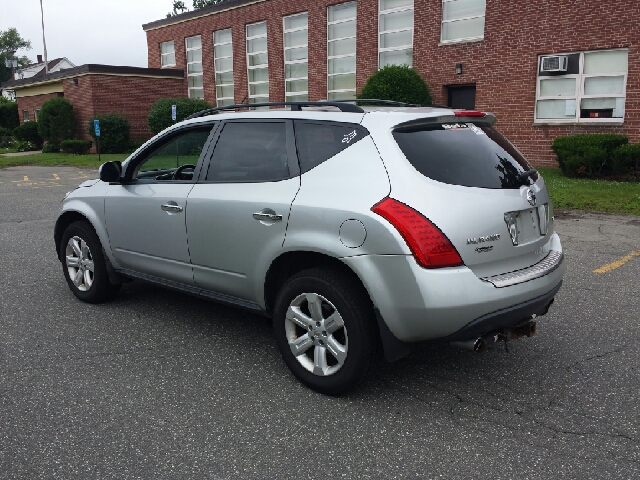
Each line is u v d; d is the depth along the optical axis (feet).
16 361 13.46
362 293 11.11
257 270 12.60
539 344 14.46
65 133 99.81
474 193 10.86
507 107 56.24
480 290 10.43
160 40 99.66
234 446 10.00
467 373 12.90
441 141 11.42
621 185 40.88
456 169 11.07
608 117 50.24
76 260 17.78
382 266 10.48
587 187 40.06
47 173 66.64
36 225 30.91
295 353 12.19
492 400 11.64
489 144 12.07
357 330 11.04
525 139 55.36
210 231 13.43
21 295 18.53
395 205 10.46
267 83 82.74
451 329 10.44
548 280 11.68
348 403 11.53
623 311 16.72
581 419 10.87
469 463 9.48
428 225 10.27
